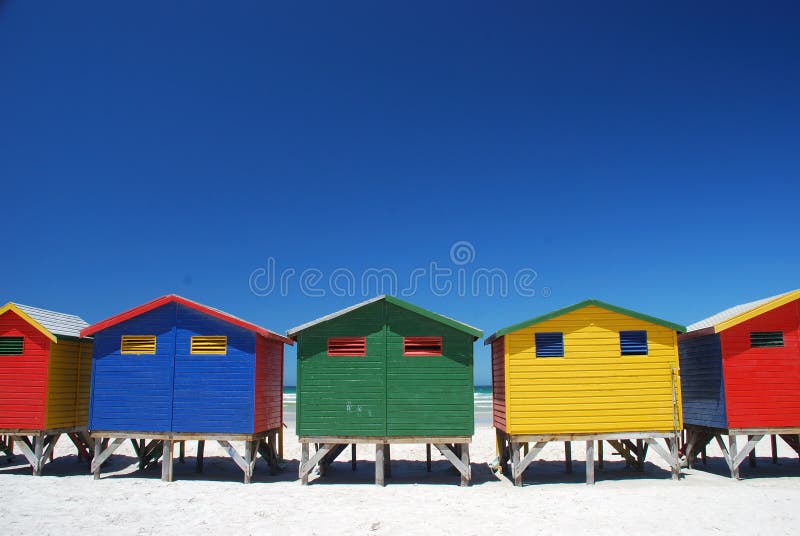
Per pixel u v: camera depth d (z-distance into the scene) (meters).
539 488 17.34
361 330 17.83
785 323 18.11
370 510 14.73
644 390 17.59
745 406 17.78
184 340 18.22
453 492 16.81
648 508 14.73
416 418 17.41
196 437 17.83
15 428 18.80
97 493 16.69
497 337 18.20
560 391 17.47
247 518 14.00
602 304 17.75
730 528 13.04
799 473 19.53
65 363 19.81
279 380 20.77
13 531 12.96
